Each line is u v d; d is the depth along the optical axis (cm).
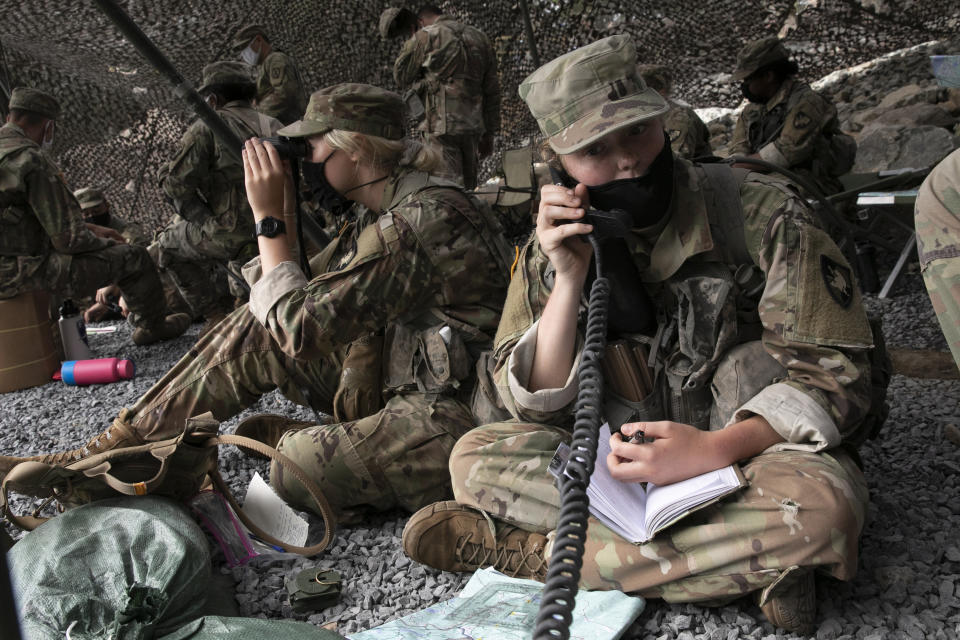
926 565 199
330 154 247
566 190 185
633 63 183
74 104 806
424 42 587
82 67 700
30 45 630
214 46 654
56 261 512
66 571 182
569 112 181
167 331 606
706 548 175
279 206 250
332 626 199
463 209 245
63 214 502
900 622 176
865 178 586
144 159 847
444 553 212
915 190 492
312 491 226
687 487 176
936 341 421
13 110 510
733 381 195
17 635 49
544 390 204
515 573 207
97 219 734
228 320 281
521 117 768
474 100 601
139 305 582
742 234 195
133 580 182
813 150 545
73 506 229
